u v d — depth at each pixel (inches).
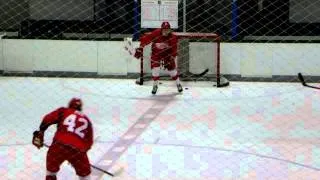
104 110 542.6
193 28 778.8
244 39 764.0
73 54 745.0
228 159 374.6
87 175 292.4
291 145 415.2
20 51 746.2
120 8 785.6
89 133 292.4
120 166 353.7
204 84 692.1
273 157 380.8
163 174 339.0
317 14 796.6
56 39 743.7
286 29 774.5
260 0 776.9
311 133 454.9
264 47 730.2
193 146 409.4
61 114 294.5
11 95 613.3
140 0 786.2
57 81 708.0
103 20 804.6
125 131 455.2
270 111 545.0
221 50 733.9
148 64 738.2
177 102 585.9
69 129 288.7
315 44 723.4
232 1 756.6
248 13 783.7
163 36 623.2
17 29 810.8
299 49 725.9
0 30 807.1
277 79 732.0
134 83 702.5
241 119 508.1
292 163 366.3
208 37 670.5
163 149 398.9
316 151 397.7
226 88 674.2
